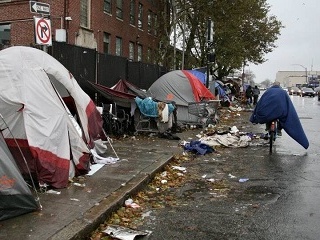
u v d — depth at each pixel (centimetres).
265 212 553
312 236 463
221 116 2198
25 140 600
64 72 734
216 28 2931
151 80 1892
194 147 1028
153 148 1021
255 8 3719
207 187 695
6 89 611
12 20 1905
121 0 2678
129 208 564
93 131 796
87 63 1198
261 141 1252
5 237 411
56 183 602
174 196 637
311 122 1962
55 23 1855
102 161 802
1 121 601
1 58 640
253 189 680
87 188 609
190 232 475
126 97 1206
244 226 496
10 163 485
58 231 431
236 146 1134
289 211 557
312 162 922
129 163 809
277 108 1045
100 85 1228
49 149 612
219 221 514
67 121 662
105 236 458
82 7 2133
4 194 461
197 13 2892
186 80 1540
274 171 823
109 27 2469
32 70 643
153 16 3309
